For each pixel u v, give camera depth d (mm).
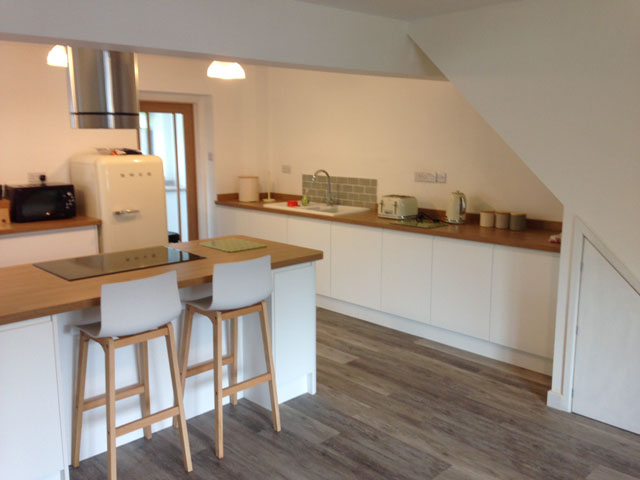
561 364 3311
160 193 4977
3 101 4672
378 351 4254
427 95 4828
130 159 4773
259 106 6387
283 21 2990
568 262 3189
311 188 6051
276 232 5652
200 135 6375
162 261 3156
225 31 2754
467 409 3346
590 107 2975
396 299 4613
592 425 3160
